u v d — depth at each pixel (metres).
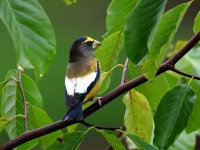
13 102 10.27
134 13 7.73
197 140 24.02
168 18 8.79
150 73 8.59
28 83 10.21
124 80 9.96
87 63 12.66
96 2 32.97
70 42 32.16
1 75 29.20
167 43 8.46
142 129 10.52
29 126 10.34
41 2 32.81
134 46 7.70
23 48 7.92
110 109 27.78
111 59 10.67
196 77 9.34
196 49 11.17
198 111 10.13
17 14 7.90
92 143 29.23
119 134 12.73
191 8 31.72
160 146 9.21
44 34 7.94
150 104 10.71
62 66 29.83
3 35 29.70
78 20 32.91
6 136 26.81
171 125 9.27
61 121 9.64
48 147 9.36
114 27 9.92
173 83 10.54
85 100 12.01
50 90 28.98
